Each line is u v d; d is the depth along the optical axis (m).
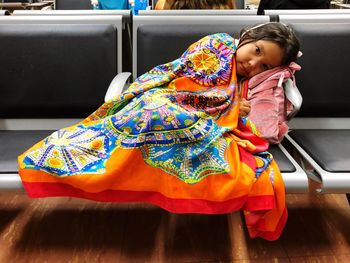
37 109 1.40
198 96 1.06
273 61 1.12
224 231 1.33
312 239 1.28
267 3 2.00
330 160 1.05
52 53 1.37
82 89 1.39
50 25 1.38
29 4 3.26
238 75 1.20
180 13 1.47
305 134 1.29
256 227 1.01
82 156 0.98
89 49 1.37
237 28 1.39
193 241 1.28
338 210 1.45
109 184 0.96
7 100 1.38
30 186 0.97
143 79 1.16
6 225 1.35
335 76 1.39
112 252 1.22
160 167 0.97
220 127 1.02
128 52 1.51
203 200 0.95
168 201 0.96
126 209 1.47
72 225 1.36
